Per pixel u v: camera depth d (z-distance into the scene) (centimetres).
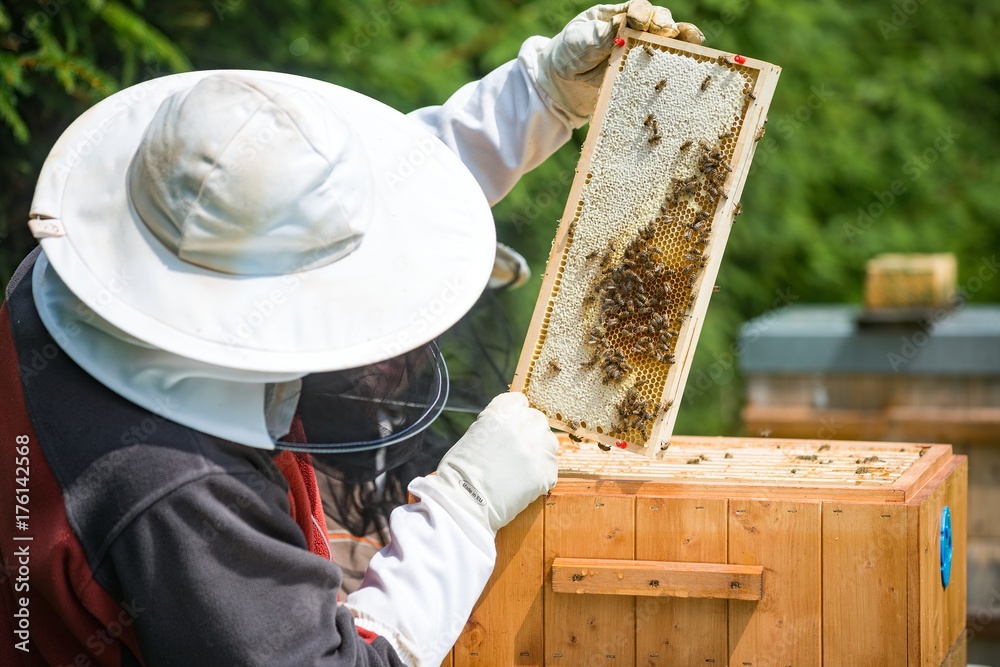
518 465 188
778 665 191
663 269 198
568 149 551
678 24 208
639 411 196
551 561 199
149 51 372
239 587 156
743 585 187
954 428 480
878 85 830
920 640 184
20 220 383
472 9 584
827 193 827
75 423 161
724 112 198
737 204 196
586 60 217
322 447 173
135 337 155
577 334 205
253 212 156
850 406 502
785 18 694
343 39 500
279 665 154
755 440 257
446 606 177
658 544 195
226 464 161
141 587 154
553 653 199
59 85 373
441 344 254
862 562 186
